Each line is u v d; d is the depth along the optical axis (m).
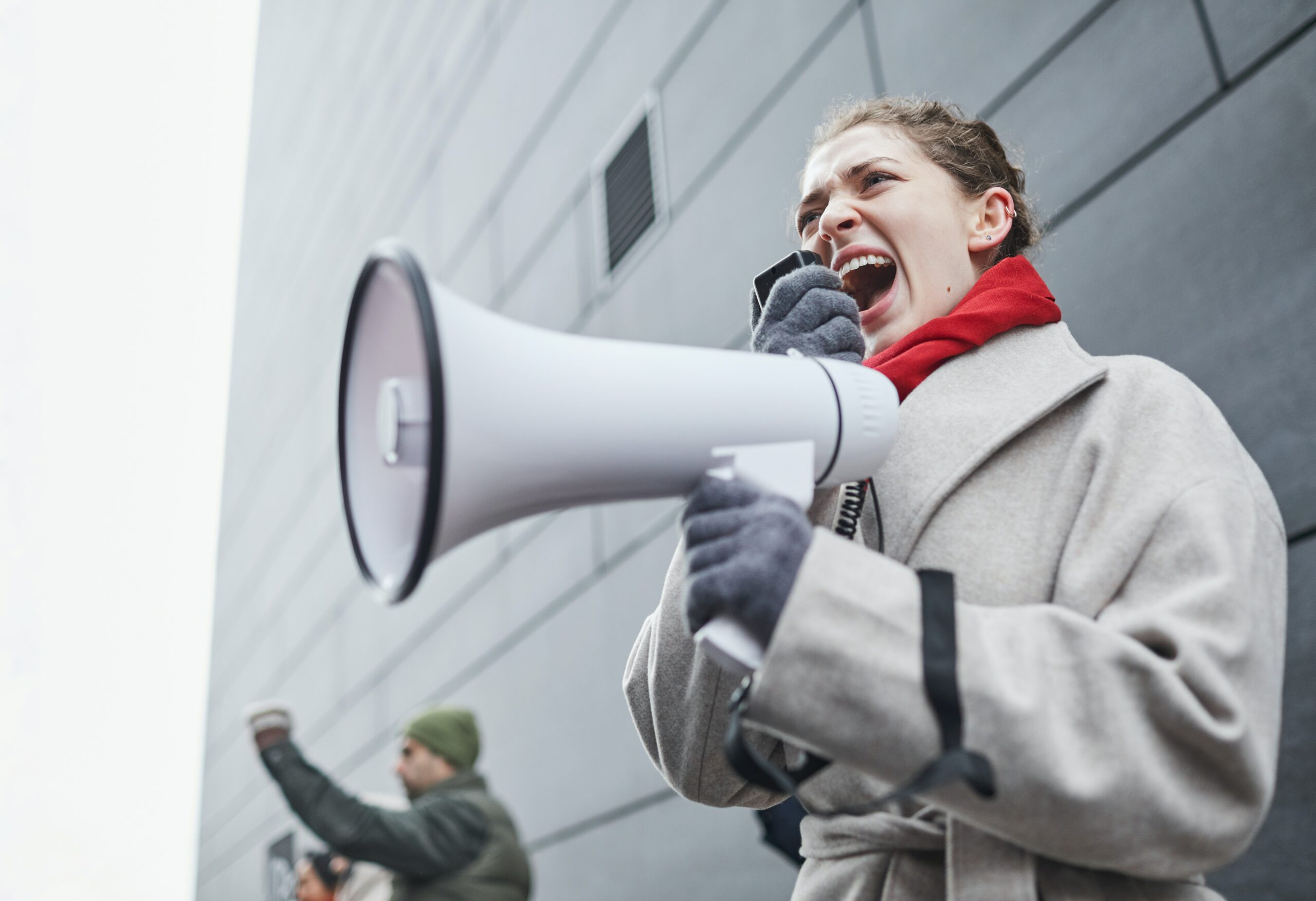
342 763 5.72
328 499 6.62
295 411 7.72
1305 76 1.68
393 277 0.77
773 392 0.82
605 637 3.42
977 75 2.32
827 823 0.91
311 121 8.61
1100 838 0.66
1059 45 2.13
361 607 5.78
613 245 3.74
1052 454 0.91
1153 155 1.91
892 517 0.92
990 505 0.90
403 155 6.18
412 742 2.75
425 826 2.42
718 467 0.80
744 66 3.14
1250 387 1.69
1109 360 0.96
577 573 3.65
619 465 0.77
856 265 1.20
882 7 2.62
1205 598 0.72
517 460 0.72
